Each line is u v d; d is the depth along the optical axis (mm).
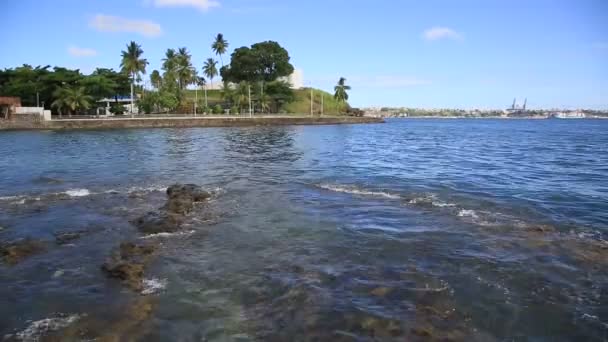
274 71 132625
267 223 13352
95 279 9094
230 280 8945
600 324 7219
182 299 8094
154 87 122625
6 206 15789
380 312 7504
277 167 26609
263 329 7004
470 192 18391
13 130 70812
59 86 85875
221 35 116375
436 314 7473
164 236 12023
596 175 23547
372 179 21891
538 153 37875
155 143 46156
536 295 8234
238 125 94062
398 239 11664
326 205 15781
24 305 7930
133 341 6691
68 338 6797
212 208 15328
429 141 55750
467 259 10094
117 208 15469
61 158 31578
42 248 11086
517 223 13234
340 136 64250
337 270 9461
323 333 6840
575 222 13531
